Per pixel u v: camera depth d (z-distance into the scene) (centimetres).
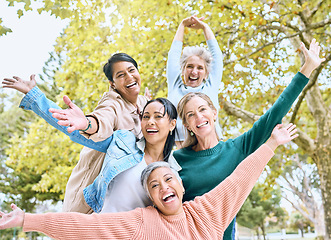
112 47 721
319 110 919
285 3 729
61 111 220
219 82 358
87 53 770
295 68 948
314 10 812
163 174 242
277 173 1071
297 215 3828
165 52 772
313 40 302
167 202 236
